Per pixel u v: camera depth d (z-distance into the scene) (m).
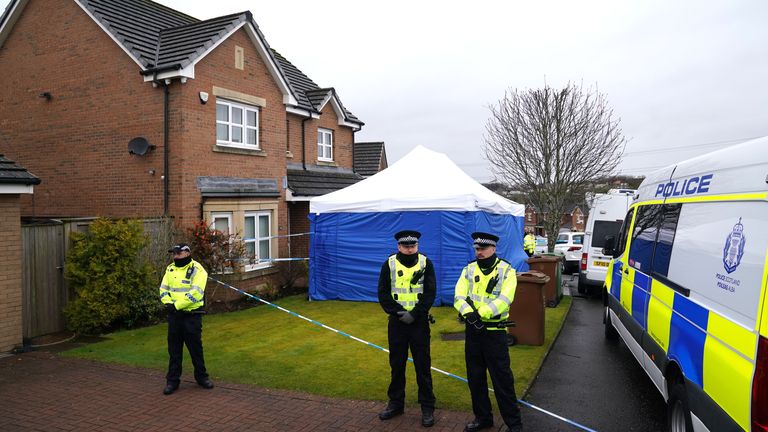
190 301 6.01
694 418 3.94
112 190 12.24
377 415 5.35
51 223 9.08
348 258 12.33
